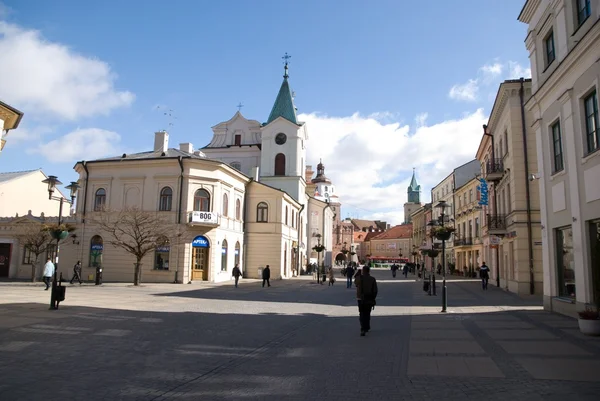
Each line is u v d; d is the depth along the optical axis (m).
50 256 35.56
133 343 9.98
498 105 27.50
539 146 16.64
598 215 12.30
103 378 7.05
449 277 49.94
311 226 64.38
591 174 12.69
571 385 6.82
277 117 52.25
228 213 37.00
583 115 13.20
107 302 18.50
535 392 6.45
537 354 9.09
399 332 12.06
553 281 15.88
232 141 55.19
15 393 6.16
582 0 13.55
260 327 12.86
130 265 32.91
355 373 7.57
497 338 10.98
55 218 36.88
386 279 48.00
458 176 55.31
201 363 8.23
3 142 18.28
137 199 33.88
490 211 35.22
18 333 10.95
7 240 36.59
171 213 32.94
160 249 32.72
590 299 12.97
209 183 34.00
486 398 6.20
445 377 7.32
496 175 28.56
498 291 27.50
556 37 15.12
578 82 13.33
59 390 6.34
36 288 25.44
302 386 6.76
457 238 54.56
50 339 10.26
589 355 8.96
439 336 11.36
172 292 24.70
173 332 11.59
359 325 13.48
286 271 45.03
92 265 34.06
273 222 41.72
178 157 33.22
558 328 12.37
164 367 7.86
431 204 70.12
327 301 22.03
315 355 9.06
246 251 41.66
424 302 21.11
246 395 6.29
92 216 34.25
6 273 36.62
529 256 24.09
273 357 8.87
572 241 14.48
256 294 25.17
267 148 52.22
